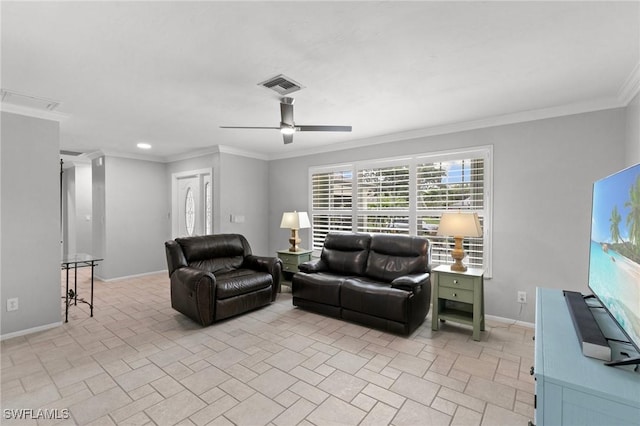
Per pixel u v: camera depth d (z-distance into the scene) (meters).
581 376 1.12
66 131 4.03
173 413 1.88
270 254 5.85
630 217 1.32
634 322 1.24
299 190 5.41
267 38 1.85
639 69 2.24
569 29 1.76
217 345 2.83
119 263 5.53
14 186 3.07
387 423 1.81
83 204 6.79
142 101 2.92
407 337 3.01
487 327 3.26
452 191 3.77
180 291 3.47
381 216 4.40
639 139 2.44
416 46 1.96
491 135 3.49
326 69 2.27
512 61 2.15
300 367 2.44
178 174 5.94
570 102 2.95
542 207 3.20
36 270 3.18
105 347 2.79
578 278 3.03
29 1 1.48
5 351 2.71
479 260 3.57
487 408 1.94
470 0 1.51
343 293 3.40
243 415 1.87
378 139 4.35
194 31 1.77
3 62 2.13
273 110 3.20
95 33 1.79
